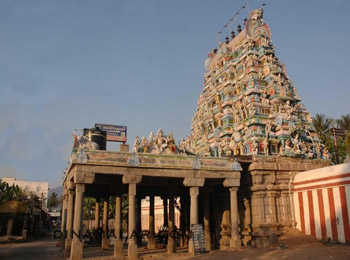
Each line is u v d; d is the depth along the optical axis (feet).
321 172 97.09
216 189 119.14
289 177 107.45
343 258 64.85
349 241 86.02
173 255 86.99
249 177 106.52
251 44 157.69
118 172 82.28
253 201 104.58
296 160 110.63
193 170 90.74
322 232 94.12
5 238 165.37
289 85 148.97
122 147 91.45
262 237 98.12
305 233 100.01
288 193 106.32
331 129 195.52
